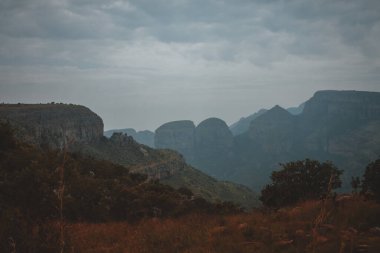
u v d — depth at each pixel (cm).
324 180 2359
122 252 1208
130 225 1827
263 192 2484
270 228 1322
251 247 1120
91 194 2345
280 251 1073
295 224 1309
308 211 1470
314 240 947
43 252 995
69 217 2041
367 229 1159
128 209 2316
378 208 1309
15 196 1744
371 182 1536
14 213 1159
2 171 2139
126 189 2688
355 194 1566
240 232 1292
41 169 2139
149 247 1238
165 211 2498
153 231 1484
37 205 1641
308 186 2342
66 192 2200
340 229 1126
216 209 2606
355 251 966
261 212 1845
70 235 1162
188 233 1365
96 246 1288
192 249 1148
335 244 993
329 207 1408
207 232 1323
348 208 1355
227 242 1179
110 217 2233
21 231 1038
